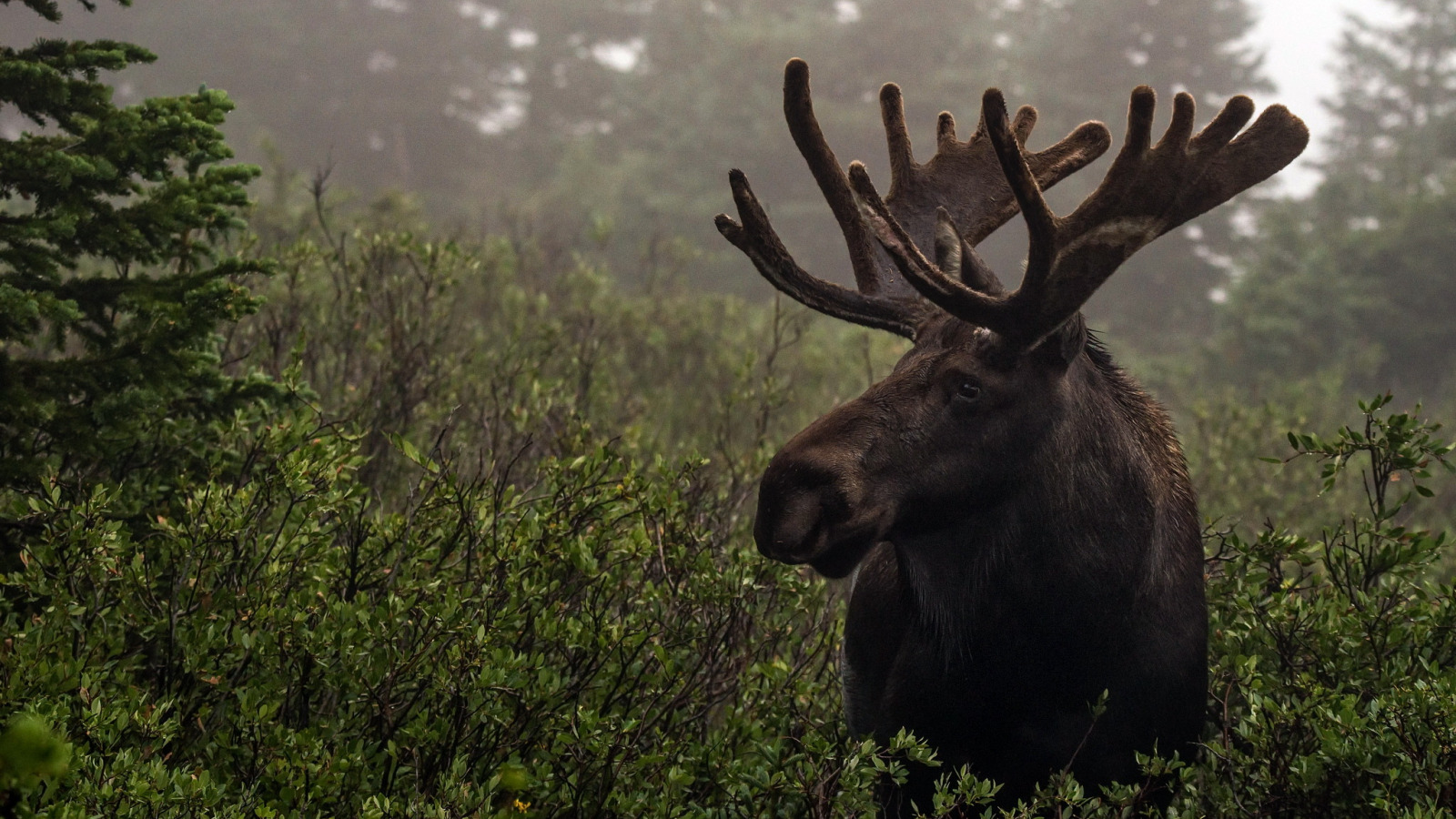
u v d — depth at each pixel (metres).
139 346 7.74
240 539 6.97
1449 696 6.48
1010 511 6.24
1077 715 6.46
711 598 7.39
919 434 6.04
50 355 12.23
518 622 7.11
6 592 7.52
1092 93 71.75
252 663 6.77
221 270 8.05
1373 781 6.55
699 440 14.95
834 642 8.15
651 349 19.11
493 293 18.97
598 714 6.52
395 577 7.22
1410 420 7.78
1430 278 41.00
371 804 5.55
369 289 13.70
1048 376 6.18
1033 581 6.30
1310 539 14.16
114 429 7.68
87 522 6.69
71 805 5.17
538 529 7.24
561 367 15.09
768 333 20.22
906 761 6.79
